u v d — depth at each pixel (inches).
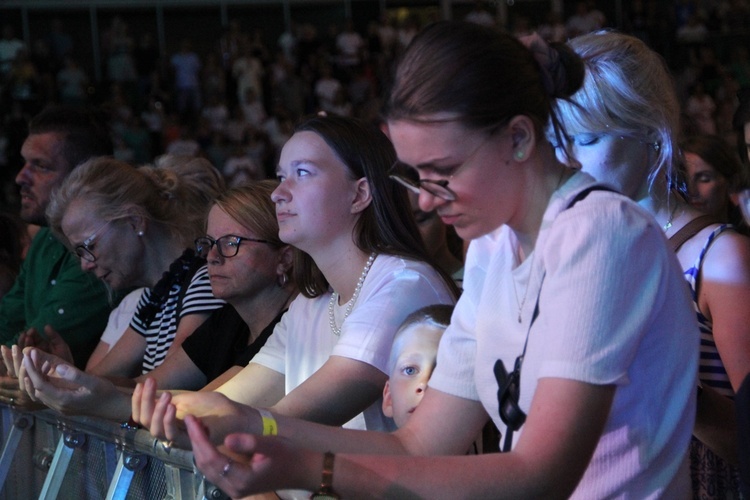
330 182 83.3
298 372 89.3
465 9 732.7
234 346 105.5
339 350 80.1
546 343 51.6
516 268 55.9
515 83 51.9
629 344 50.4
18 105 545.3
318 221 83.5
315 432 64.6
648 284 51.4
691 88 576.7
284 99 612.4
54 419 95.3
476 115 51.0
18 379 92.2
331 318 87.4
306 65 634.2
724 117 537.6
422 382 75.2
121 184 118.7
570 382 49.9
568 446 49.7
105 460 88.2
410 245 85.0
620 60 75.4
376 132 85.5
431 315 76.9
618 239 50.9
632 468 53.6
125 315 128.7
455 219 53.7
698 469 75.4
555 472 49.6
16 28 658.8
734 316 71.7
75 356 136.6
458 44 51.7
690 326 54.6
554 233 52.4
